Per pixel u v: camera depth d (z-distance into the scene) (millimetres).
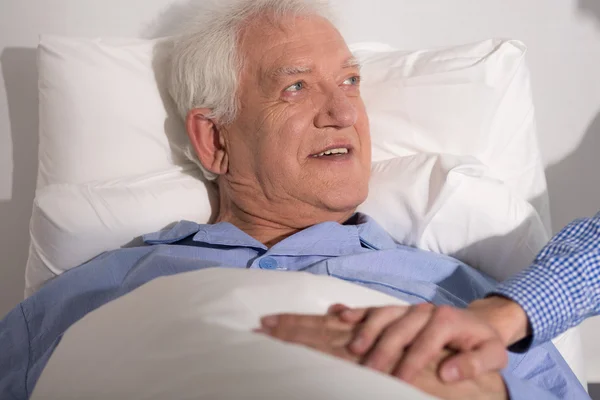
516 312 1074
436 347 869
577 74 1824
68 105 1556
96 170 1557
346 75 1453
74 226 1438
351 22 1861
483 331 917
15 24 1803
